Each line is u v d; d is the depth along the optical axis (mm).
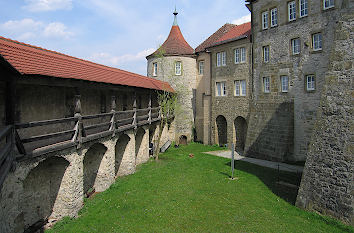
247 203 9539
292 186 11109
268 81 17203
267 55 17266
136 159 15914
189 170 14094
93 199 9938
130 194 10422
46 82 7086
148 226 7875
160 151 19609
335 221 7840
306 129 14719
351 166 7816
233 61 20281
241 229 7699
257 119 17750
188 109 24344
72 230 7523
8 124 5809
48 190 8430
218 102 21797
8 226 5715
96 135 9617
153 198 10000
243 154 18594
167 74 24188
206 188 11133
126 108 15555
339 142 8289
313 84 14453
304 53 14781
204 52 23703
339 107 8508
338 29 9031
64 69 8438
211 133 22703
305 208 8891
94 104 11859
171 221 8195
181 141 24156
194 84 24812
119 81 11961
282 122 15891
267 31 17094
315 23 14211
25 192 7723
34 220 8031
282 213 8688
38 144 7621
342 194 7902
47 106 8711
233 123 20422
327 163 8516
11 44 7695
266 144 16703
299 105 15070
